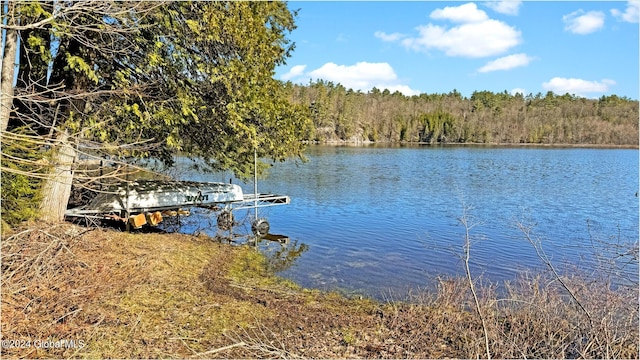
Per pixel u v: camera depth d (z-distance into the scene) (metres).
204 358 5.06
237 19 8.69
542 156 59.44
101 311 5.74
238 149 11.72
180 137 10.44
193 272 8.24
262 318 6.54
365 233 13.91
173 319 5.96
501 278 9.53
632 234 14.26
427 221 15.99
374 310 7.33
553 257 11.22
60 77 8.42
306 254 11.28
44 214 8.76
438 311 6.62
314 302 7.63
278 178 29.45
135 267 7.56
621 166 44.31
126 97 7.71
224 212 13.22
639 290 5.58
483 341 5.60
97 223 10.01
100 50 7.65
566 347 5.44
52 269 6.48
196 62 8.53
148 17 7.56
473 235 13.16
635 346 5.24
